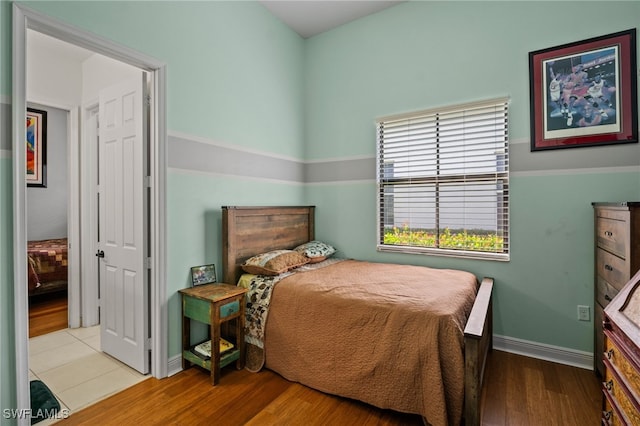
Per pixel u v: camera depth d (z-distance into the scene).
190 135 2.47
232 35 2.85
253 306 2.45
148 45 2.19
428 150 3.08
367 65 3.40
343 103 3.56
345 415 1.88
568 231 2.48
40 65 3.03
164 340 2.29
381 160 3.36
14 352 1.62
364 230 3.44
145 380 2.26
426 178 3.10
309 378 2.14
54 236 4.84
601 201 2.37
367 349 1.91
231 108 2.84
